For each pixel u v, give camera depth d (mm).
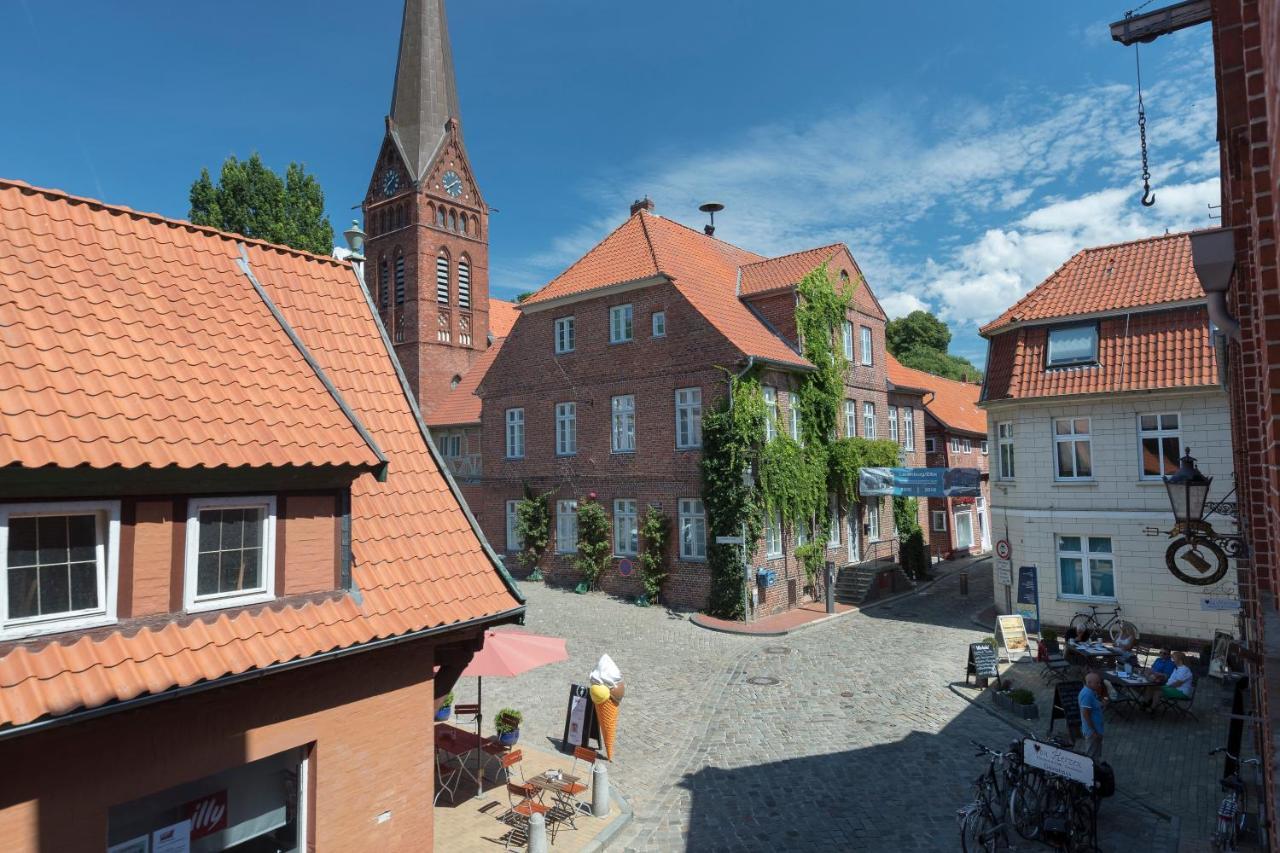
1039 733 12797
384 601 7270
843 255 28125
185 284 7742
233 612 6254
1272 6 2887
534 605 23328
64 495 5387
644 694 15180
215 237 8719
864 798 10453
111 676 5266
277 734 6469
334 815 6859
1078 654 15953
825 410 25625
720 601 21531
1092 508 19281
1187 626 17938
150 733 5715
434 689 8258
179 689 5484
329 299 9523
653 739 12836
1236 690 10578
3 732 4672
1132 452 18812
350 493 7461
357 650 6707
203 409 6379
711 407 22484
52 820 5199
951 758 11766
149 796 5902
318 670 6773
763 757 11977
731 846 9250
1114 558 18984
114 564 5645
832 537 26188
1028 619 19984
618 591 24578
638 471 24281
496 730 12398
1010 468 21438
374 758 7195
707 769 11578
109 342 6414
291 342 7949
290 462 6430
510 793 9734
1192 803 10227
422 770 7617
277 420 6777
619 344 25016
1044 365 20141
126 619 5660
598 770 10141
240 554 6445
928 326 67125
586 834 9453
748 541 21516
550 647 11352
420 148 43156
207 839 6230
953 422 37469
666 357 23672
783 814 10039
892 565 26922
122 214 7871
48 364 5844
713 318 22875
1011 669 16828
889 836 9391
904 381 34719
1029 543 20250
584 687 12617
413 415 9289
